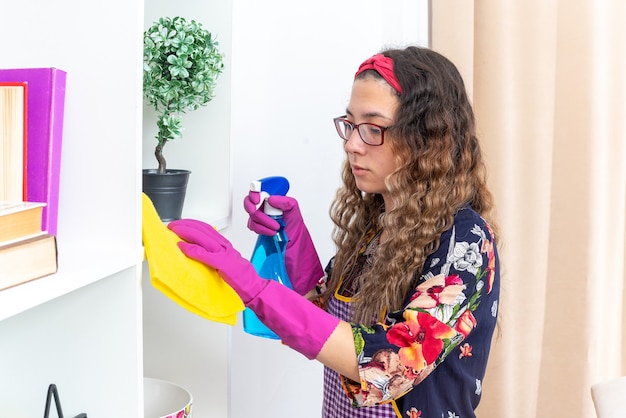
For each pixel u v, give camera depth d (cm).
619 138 192
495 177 180
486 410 189
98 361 87
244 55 183
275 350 193
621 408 106
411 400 119
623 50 188
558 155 190
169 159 138
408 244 116
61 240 86
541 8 181
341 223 146
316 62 184
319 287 148
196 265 96
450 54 172
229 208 137
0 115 79
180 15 135
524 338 189
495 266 118
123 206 84
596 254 191
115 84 83
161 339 140
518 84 183
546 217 187
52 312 87
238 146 186
